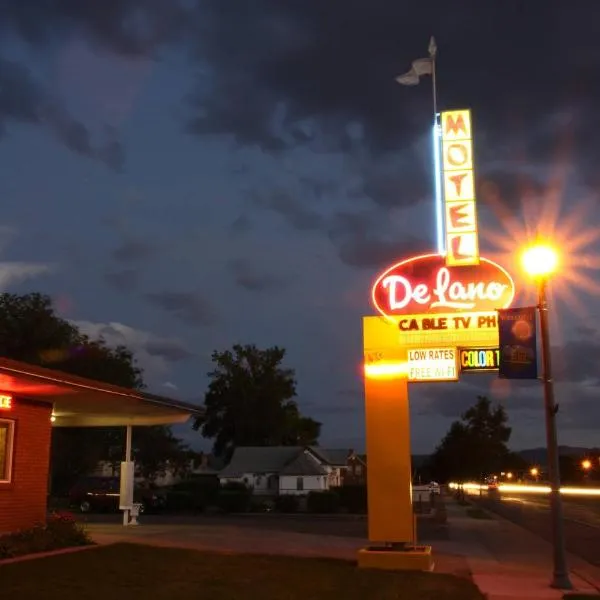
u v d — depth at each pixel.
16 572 12.48
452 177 18.03
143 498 38.94
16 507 16.83
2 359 13.41
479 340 16.88
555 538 13.59
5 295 43.22
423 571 14.65
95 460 47.19
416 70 19.92
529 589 13.12
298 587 12.42
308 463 69.75
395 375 15.62
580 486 106.62
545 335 14.48
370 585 12.83
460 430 125.06
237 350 91.69
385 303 17.38
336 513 38.88
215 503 39.31
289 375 92.56
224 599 11.18
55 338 43.41
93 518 32.03
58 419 25.02
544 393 14.40
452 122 18.64
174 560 14.81
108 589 11.56
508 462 157.25
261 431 90.69
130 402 19.50
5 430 16.97
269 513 38.72
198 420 91.44
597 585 13.85
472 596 12.16
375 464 15.45
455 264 17.31
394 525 15.20
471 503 54.03
